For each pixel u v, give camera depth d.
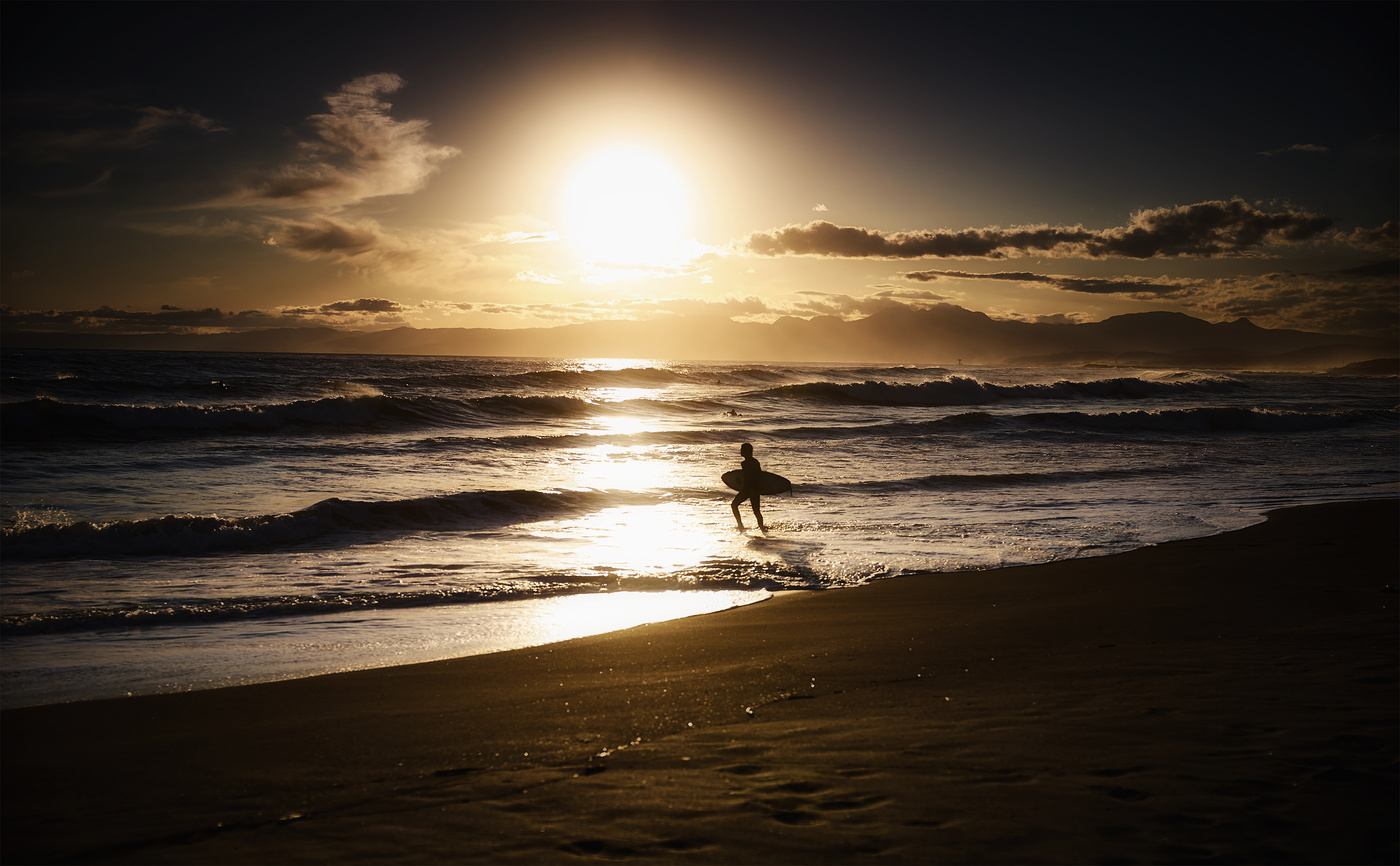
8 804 3.13
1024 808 2.73
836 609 7.29
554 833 2.68
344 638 6.34
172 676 5.28
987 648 5.53
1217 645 5.26
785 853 2.46
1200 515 12.88
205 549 9.80
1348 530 11.24
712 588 8.34
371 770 3.45
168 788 3.29
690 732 3.83
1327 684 4.20
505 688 4.87
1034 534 11.37
